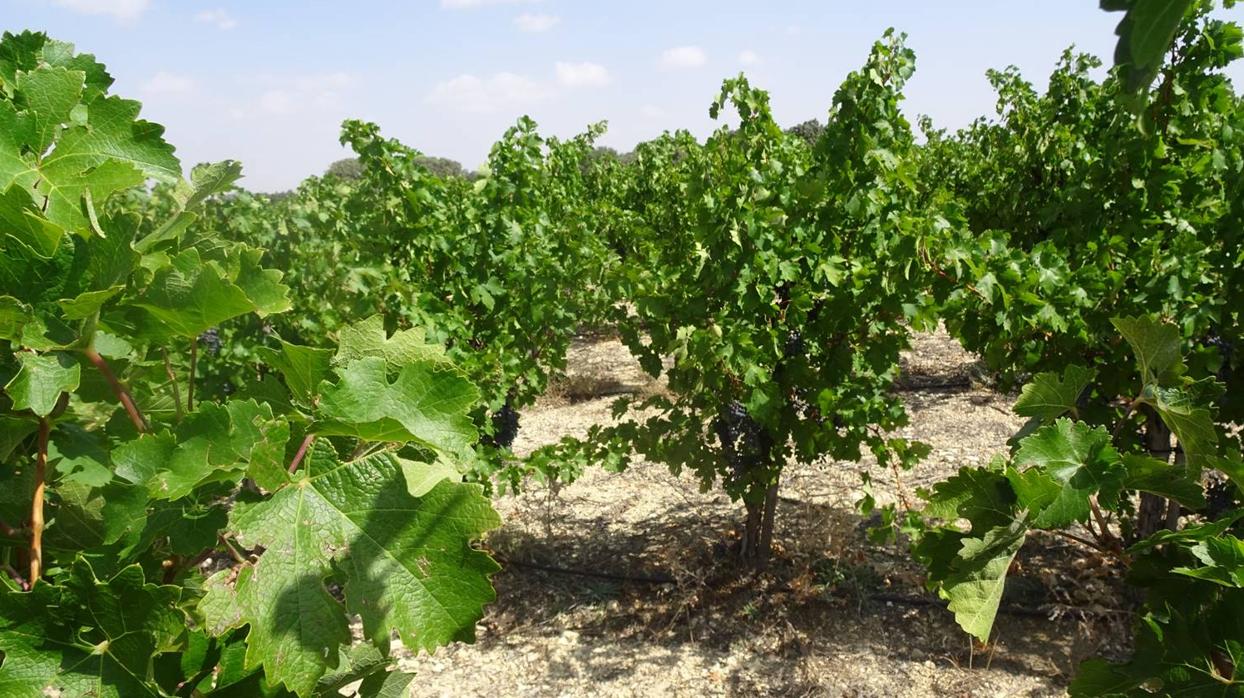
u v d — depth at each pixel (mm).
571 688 4367
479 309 6242
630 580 5316
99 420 1278
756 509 5203
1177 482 1452
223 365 4527
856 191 4586
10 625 854
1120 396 4445
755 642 4656
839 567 5160
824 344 4887
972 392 8883
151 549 1079
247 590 913
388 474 979
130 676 875
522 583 5387
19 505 1130
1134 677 1375
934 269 4398
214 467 910
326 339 4648
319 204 6961
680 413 5133
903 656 4469
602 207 13867
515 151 6633
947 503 1527
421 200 5922
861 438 4906
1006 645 4527
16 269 946
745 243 4508
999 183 8492
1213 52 4523
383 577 953
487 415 5426
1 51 1189
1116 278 4418
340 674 1204
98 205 1092
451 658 4672
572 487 6918
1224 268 4312
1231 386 4332
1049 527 1438
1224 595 1307
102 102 1118
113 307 998
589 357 11477
